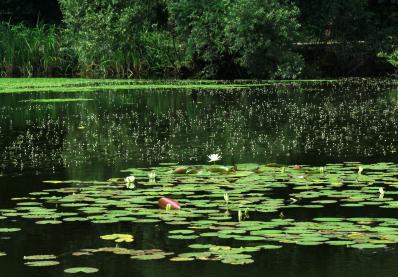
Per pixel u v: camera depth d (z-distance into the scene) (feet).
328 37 110.11
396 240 18.57
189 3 99.09
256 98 66.74
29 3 132.87
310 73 100.78
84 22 100.68
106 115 52.95
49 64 110.11
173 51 108.27
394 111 53.98
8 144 38.73
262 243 18.63
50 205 23.30
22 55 109.50
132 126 46.39
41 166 31.71
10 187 26.81
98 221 20.80
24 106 60.23
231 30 96.27
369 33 107.24
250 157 33.76
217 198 24.08
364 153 34.60
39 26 131.64
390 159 32.68
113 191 25.30
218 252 17.62
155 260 17.25
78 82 88.79
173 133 42.83
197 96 69.77
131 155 34.71
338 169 29.78
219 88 81.20
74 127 45.91
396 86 82.12
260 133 42.50
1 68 109.19
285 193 24.94
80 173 29.66
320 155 34.17
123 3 104.06
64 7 103.76
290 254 17.62
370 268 16.42
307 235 19.02
